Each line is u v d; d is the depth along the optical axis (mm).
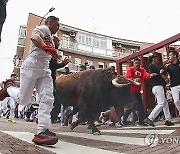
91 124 5953
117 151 3697
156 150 3709
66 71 8742
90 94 6109
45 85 3875
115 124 8305
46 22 4035
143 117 7375
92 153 3535
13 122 9984
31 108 12375
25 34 36031
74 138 5102
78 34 39406
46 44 3863
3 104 13281
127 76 7379
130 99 6516
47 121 3812
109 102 6363
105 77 6184
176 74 6793
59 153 3408
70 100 6875
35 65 3789
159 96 6918
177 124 6957
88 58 39906
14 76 7418
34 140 3807
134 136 5137
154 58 7262
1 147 3506
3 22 3229
